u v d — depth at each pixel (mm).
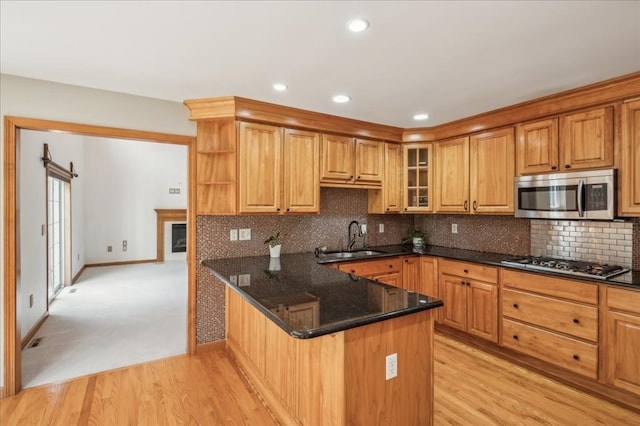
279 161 3145
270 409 2283
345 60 2109
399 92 2674
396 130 3857
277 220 3545
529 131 2984
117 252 7812
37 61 2135
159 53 2020
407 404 1749
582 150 2619
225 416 2217
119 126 2705
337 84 2512
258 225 3432
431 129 3844
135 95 2766
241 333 2854
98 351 3193
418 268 3848
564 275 2555
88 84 2529
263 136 3070
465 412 2236
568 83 2480
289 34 1794
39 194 3842
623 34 1783
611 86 2420
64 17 1632
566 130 2719
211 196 3109
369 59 2090
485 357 3062
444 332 3641
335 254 3689
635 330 2188
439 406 2303
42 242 3955
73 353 3145
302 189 3287
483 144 3385
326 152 3449
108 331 3715
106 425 2111
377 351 1642
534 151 2945
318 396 1732
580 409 2275
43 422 2139
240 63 2158
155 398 2414
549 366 2711
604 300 2340
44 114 2459
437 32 1769
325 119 3344
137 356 3086
